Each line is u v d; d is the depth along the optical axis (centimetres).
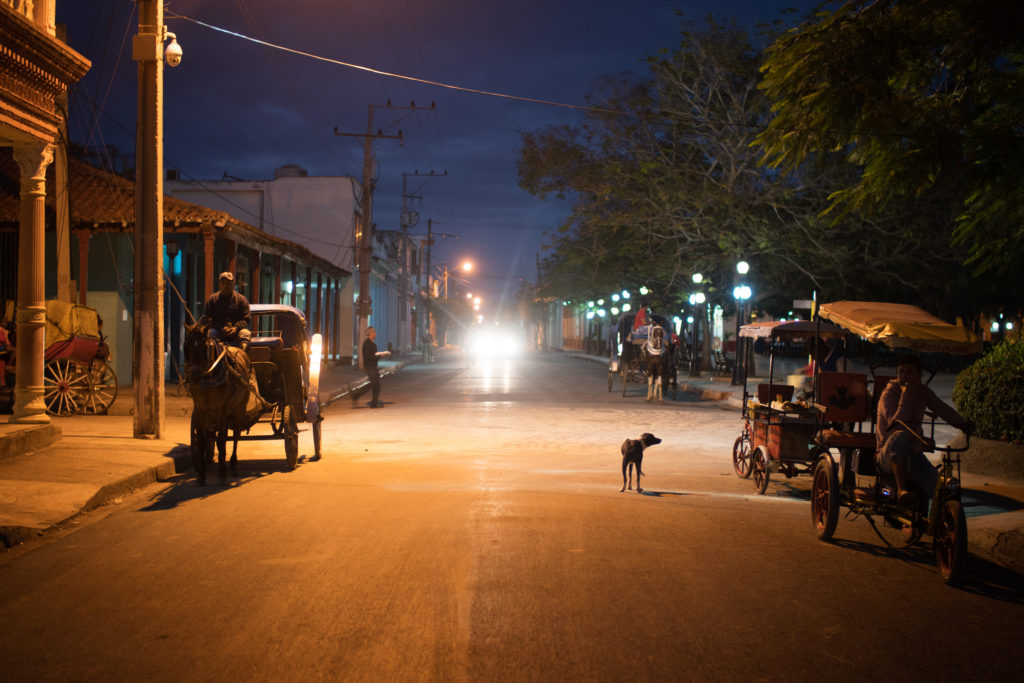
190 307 2912
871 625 539
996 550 764
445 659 466
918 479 753
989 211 892
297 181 4881
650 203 3136
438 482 1062
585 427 1900
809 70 826
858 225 3002
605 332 6944
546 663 462
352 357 4728
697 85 2933
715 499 1003
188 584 601
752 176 3028
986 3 779
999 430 1198
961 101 864
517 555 685
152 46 1366
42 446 1182
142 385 1361
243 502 912
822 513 800
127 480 991
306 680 438
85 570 641
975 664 475
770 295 3656
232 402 1038
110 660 462
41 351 1257
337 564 653
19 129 1191
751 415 1186
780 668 462
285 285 4391
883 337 870
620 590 597
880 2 836
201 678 439
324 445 1551
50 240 2397
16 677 439
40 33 1183
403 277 6366
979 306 3756
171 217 2258
